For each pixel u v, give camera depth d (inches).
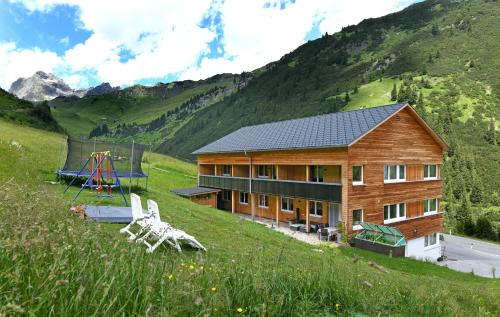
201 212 802.8
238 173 1416.1
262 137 1322.6
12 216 182.1
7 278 103.6
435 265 845.8
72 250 137.1
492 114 6240.2
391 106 1058.1
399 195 1054.4
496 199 4557.1
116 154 916.0
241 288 147.5
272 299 144.7
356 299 172.7
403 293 229.6
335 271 202.4
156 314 108.9
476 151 5487.2
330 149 965.2
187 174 2033.7
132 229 371.6
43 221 193.3
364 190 959.0
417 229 1117.1
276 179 1157.1
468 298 372.8
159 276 134.6
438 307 208.5
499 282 732.7
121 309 98.3
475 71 7687.0
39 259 122.4
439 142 1174.3
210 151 1428.4
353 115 1122.7
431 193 1170.0
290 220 1200.2
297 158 1064.2
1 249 124.7
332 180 1054.4
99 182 688.4
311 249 648.4
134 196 398.6
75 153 856.9
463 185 4724.4
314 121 1245.1
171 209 725.9
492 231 2074.3
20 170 704.4
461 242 1700.3
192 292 121.9
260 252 250.4
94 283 112.0
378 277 311.6
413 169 1106.7
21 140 1241.4
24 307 91.9
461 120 6225.4
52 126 3061.0
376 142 986.7
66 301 97.0
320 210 1111.6
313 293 165.5
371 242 884.0
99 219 429.7
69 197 618.2
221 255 328.5
